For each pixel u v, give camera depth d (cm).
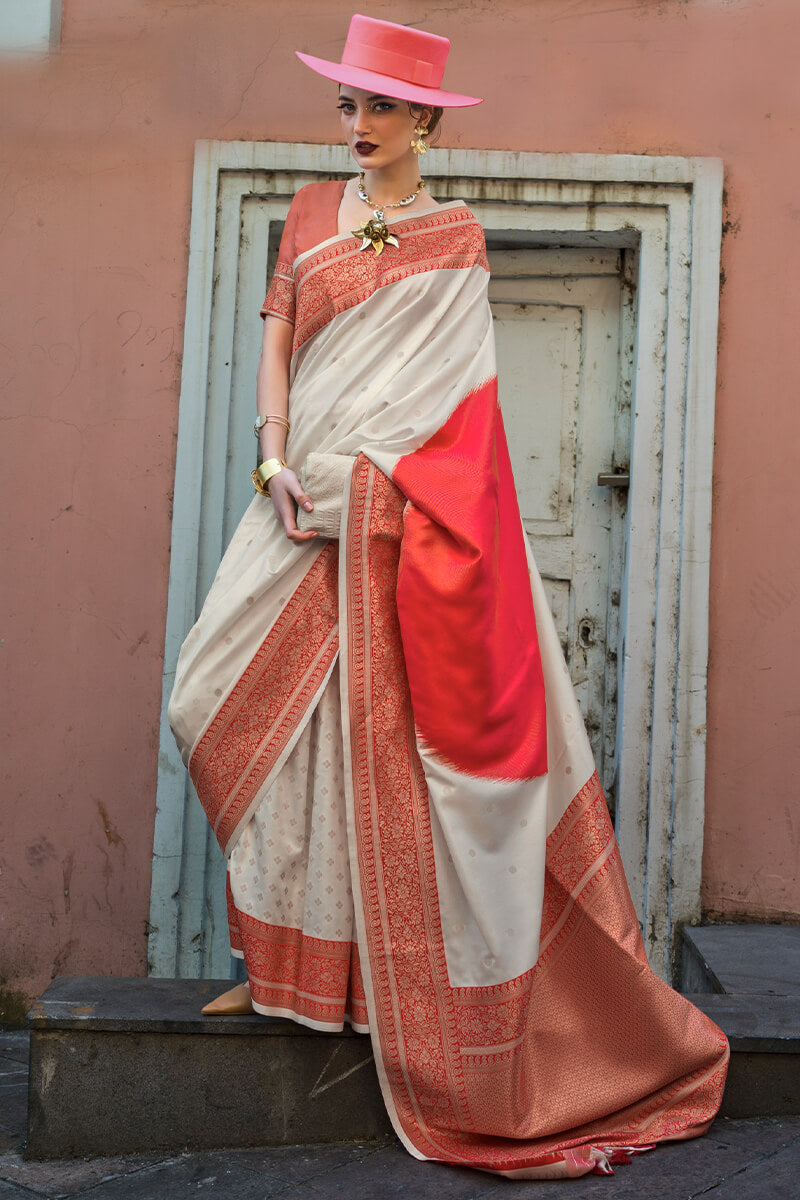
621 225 316
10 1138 234
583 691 329
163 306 314
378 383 230
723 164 315
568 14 316
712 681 311
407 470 221
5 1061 285
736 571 312
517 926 213
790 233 315
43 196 316
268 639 227
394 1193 200
